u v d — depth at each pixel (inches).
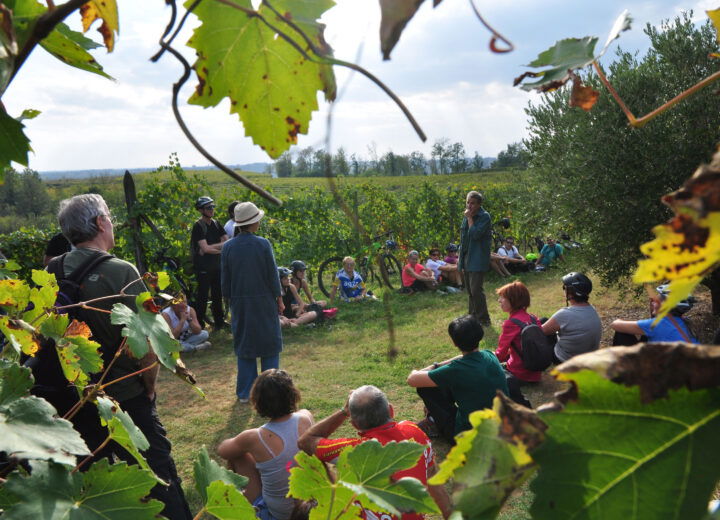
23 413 21.6
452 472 11.5
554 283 449.7
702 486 10.1
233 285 203.2
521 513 121.5
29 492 20.1
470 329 152.3
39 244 348.5
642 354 10.6
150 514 21.2
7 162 16.0
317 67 17.9
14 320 35.0
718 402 10.3
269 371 117.0
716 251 9.2
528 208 324.2
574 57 16.9
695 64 252.1
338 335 316.5
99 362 36.9
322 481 27.0
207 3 17.0
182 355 288.0
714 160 9.2
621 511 10.3
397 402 214.4
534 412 11.2
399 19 9.8
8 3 16.6
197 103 18.1
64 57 19.8
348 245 485.7
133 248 344.5
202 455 31.4
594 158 265.0
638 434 10.6
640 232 263.9
